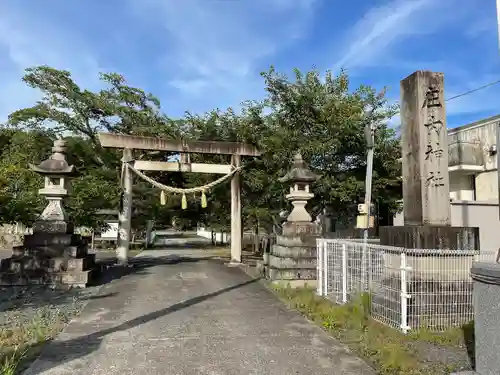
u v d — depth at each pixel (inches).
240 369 182.4
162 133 792.3
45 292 380.2
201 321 268.7
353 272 300.5
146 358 196.9
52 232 429.1
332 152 527.8
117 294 369.4
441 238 255.9
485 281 145.9
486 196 613.3
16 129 771.4
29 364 188.5
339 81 570.3
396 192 590.9
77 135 822.5
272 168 603.5
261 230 1011.9
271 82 564.7
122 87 849.5
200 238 1802.4
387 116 553.3
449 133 706.8
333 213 695.7
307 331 243.8
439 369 178.1
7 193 532.4
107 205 803.4
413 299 236.1
